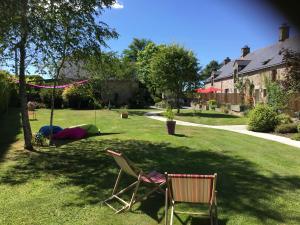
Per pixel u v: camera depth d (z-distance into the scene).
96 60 12.70
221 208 6.40
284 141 14.72
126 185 7.79
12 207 6.50
